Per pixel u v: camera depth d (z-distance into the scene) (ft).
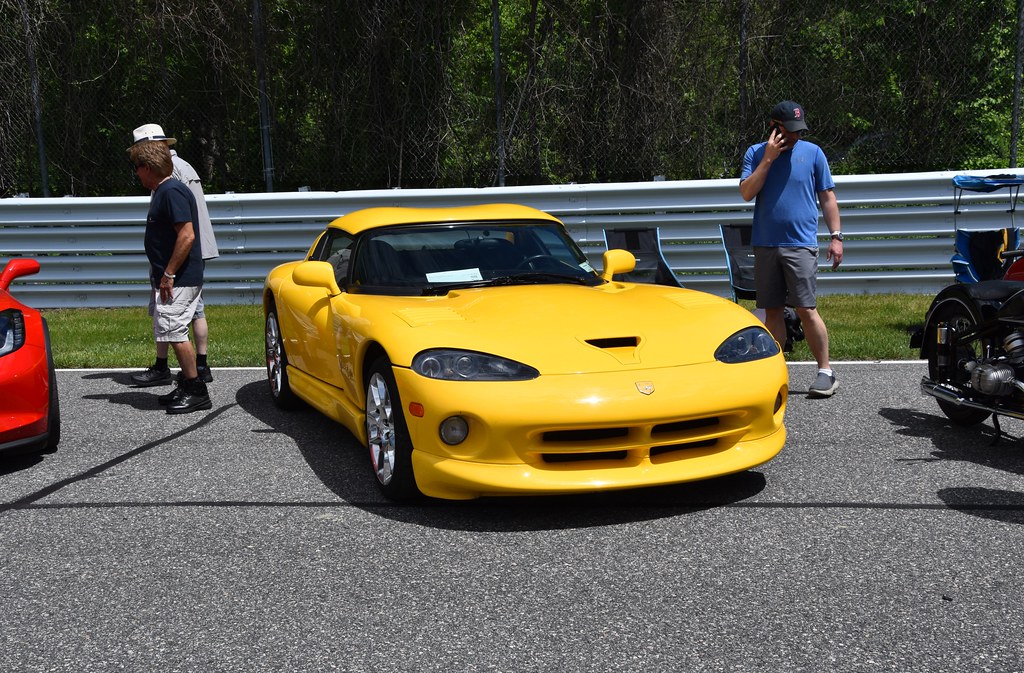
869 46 39.73
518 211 18.17
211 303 35.29
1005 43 39.11
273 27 39.55
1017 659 8.66
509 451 12.29
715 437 12.91
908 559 11.04
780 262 19.74
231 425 18.72
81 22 39.50
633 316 14.03
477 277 16.12
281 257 34.91
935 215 32.76
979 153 40.86
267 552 11.82
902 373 21.89
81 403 21.15
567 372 12.49
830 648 8.95
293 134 40.47
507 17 39.11
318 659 9.02
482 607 10.07
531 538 12.04
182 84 41.24
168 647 9.36
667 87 38.68
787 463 15.03
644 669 8.66
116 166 41.37
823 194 19.72
